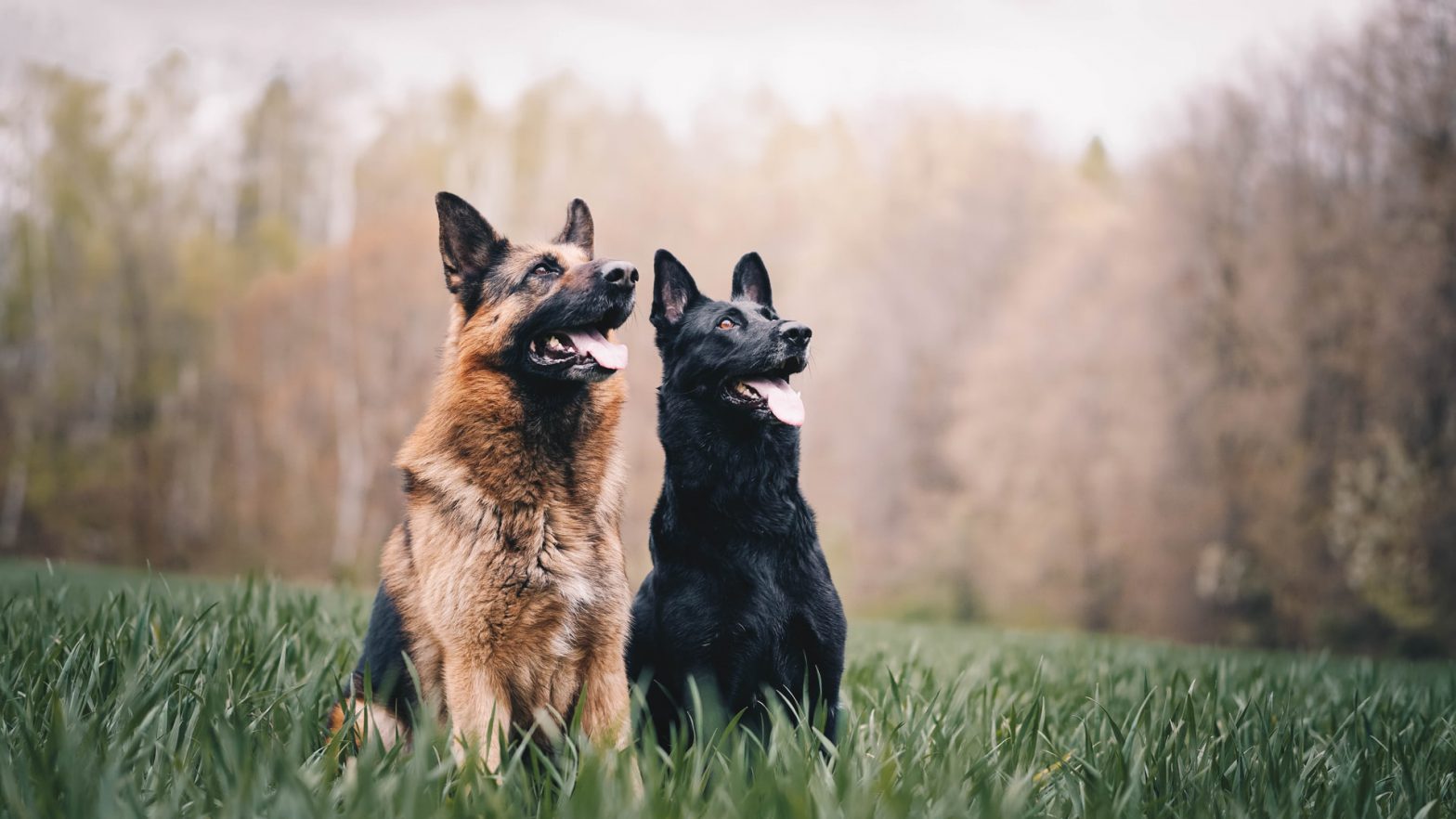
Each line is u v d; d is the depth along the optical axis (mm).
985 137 40312
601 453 4367
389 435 39438
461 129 50250
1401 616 21438
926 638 10812
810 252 41625
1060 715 4668
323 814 2496
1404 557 21609
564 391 4258
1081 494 28859
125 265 43531
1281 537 23031
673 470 4688
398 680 4105
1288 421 23281
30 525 38062
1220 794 3125
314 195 49531
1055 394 30141
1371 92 23672
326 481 38938
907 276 38406
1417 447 22031
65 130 44531
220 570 37094
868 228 40375
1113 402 27938
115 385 41625
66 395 41000
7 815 2461
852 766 3189
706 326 4773
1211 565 24250
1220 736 3789
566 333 4348
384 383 40094
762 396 4516
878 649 7324
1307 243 24125
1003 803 2711
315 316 41344
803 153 47875
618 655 4199
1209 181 26375
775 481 4551
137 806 2500
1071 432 29172
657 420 4973
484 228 4590
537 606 4008
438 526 4039
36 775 2637
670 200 40875
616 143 46969
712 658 4426
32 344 42094
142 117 46781
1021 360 31703
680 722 4434
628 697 4219
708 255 40000
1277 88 25672
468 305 4500
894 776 2990
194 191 48000
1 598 5703
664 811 2715
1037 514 30047
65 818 2508
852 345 38719
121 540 38250
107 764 2732
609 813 2643
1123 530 26406
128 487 39094
